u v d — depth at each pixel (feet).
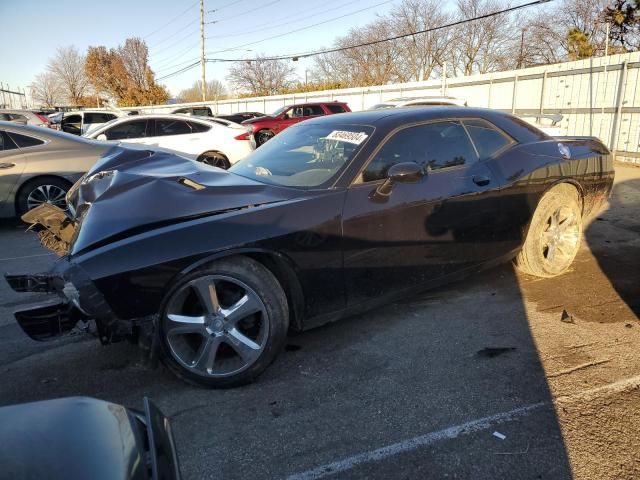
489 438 7.65
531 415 8.15
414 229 10.95
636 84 40.27
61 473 3.85
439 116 12.21
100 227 8.95
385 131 11.23
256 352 9.19
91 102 232.12
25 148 22.63
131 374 9.87
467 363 9.85
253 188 10.32
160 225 9.03
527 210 13.07
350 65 172.14
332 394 8.97
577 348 10.27
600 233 19.07
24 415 4.56
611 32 84.94
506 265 15.46
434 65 157.89
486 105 58.70
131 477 4.07
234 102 121.80
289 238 9.36
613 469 6.92
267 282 9.25
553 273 14.08
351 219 10.07
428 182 11.25
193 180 10.37
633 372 9.29
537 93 51.03
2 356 10.74
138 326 8.63
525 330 11.16
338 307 10.32
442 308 12.50
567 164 13.75
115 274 8.27
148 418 5.07
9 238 21.44
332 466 7.21
